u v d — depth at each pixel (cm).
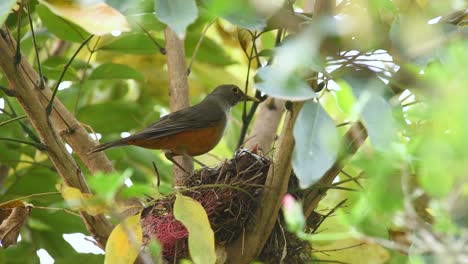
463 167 551
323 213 1136
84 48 1505
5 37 1040
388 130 611
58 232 1374
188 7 655
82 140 1122
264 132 1305
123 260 875
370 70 684
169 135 1279
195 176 1141
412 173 636
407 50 677
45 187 1331
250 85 1572
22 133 1346
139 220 888
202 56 1428
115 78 1316
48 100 1096
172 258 1046
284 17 866
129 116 1446
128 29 748
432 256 672
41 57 1583
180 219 861
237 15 689
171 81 1314
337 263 1125
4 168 1394
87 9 733
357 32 671
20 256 1364
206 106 1350
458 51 558
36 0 1085
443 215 621
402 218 646
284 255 1018
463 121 528
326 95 998
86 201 797
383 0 678
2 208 995
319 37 613
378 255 1078
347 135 829
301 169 624
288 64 589
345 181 971
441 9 707
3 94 1188
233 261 1052
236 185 1056
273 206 1016
